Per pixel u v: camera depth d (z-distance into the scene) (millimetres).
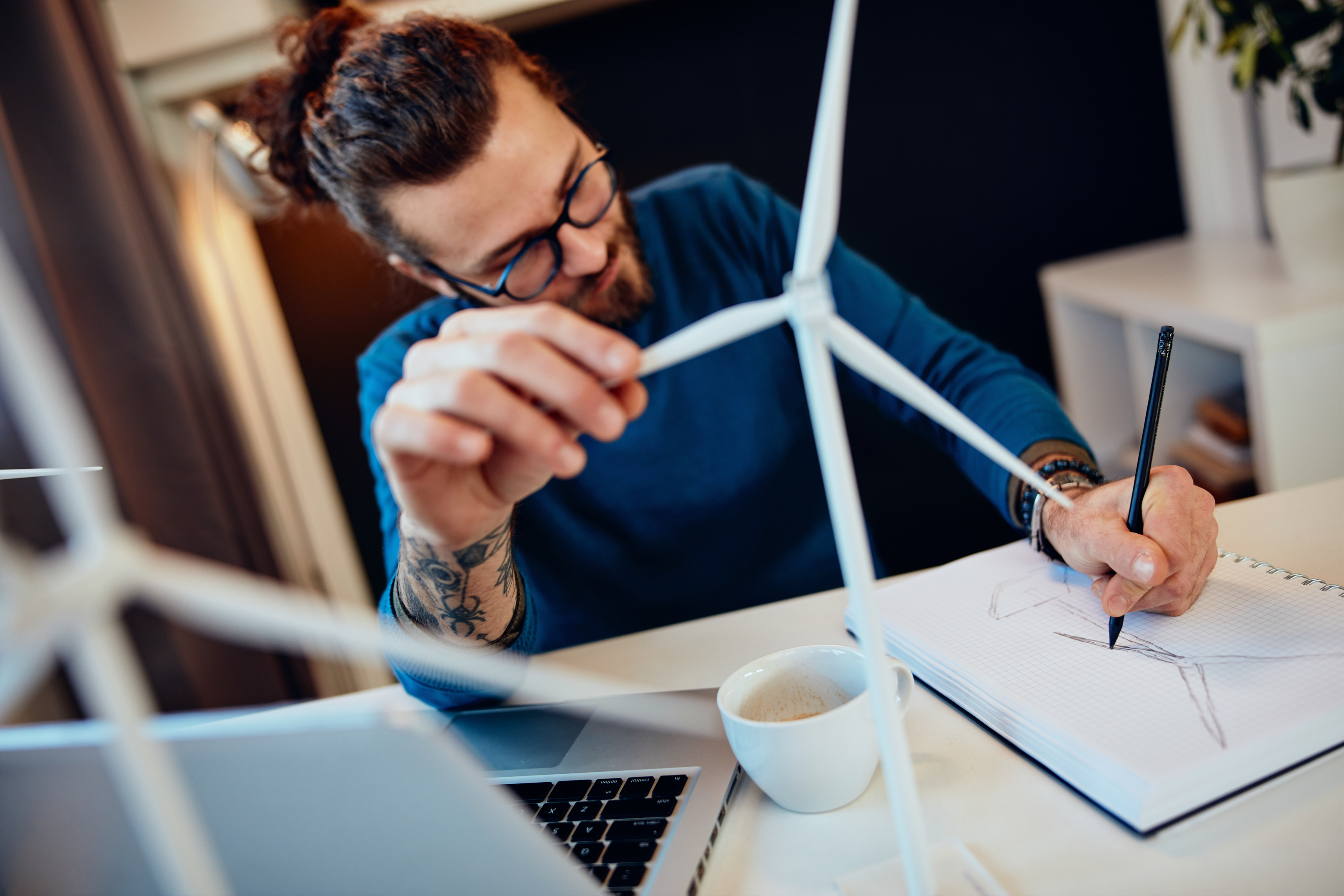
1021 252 1707
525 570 1078
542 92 830
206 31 1400
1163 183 1693
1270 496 695
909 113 1631
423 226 803
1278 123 1519
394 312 1692
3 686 164
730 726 437
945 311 1728
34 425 166
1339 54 1085
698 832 430
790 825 447
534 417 398
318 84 856
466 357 401
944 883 386
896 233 1688
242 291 1617
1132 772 392
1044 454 751
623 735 531
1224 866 367
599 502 1092
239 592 179
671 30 1584
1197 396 1388
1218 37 1517
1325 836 369
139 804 188
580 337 390
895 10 1580
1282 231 1184
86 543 172
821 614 664
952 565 647
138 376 1388
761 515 1114
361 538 1820
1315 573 560
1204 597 522
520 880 322
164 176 1526
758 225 1132
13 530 1213
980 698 489
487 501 561
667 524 1103
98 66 1365
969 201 1677
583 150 862
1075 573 584
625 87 1616
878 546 1771
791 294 274
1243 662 452
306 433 1730
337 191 846
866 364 280
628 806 459
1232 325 1125
